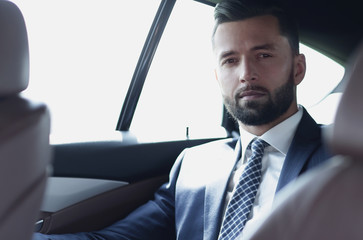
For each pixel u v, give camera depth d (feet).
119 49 6.91
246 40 4.42
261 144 4.29
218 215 4.30
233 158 4.64
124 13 6.85
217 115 8.11
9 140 1.63
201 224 4.45
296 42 4.61
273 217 1.78
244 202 4.00
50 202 5.15
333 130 1.54
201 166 4.88
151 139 6.51
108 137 6.03
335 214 1.65
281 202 1.80
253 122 4.42
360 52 1.55
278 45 4.42
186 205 4.70
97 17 6.73
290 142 4.25
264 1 4.42
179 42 7.36
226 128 8.02
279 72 4.39
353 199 1.62
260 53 4.41
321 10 6.06
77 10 6.52
